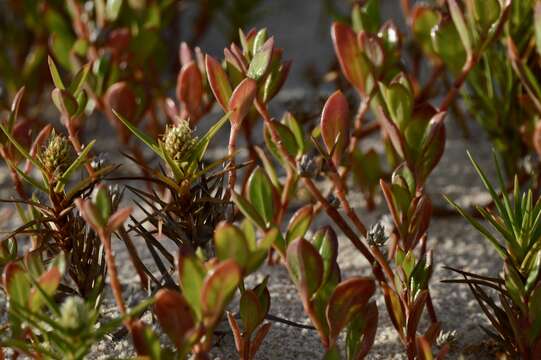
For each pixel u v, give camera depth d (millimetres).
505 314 583
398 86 601
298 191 696
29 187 739
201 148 567
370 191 715
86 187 583
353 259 675
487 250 681
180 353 535
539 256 565
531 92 634
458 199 734
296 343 608
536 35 620
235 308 620
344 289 544
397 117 605
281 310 629
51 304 531
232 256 526
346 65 634
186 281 527
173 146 564
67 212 577
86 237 595
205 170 570
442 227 705
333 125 585
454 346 607
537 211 571
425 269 578
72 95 602
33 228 603
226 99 590
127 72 709
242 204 568
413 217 584
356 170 712
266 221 579
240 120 583
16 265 536
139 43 708
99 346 595
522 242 571
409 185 598
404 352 605
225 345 600
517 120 702
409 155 604
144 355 537
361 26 676
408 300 578
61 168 585
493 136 713
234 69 599
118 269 660
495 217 587
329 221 709
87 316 523
